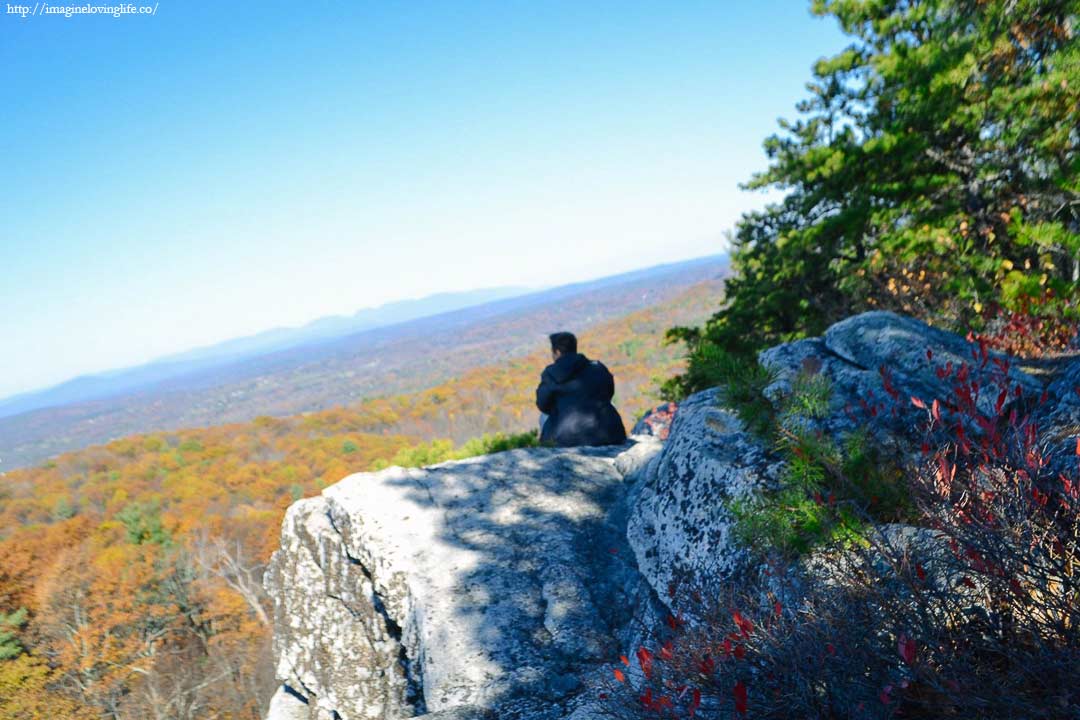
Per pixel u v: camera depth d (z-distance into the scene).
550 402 6.39
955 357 3.22
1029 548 1.57
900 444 2.75
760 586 2.38
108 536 63.66
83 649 42.78
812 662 1.76
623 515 4.39
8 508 96.06
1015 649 1.51
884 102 8.93
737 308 13.10
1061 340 4.48
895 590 1.79
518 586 3.82
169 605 49.06
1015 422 1.92
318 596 4.76
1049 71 6.87
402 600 4.06
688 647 2.11
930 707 1.53
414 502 4.77
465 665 3.27
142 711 41.06
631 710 2.03
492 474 5.15
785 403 2.84
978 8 7.85
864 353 3.63
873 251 8.83
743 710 1.64
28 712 39.91
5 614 47.47
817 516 2.36
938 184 8.45
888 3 10.45
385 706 3.96
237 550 58.25
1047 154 6.92
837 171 9.47
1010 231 6.82
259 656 46.22
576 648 3.27
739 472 3.09
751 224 14.23
